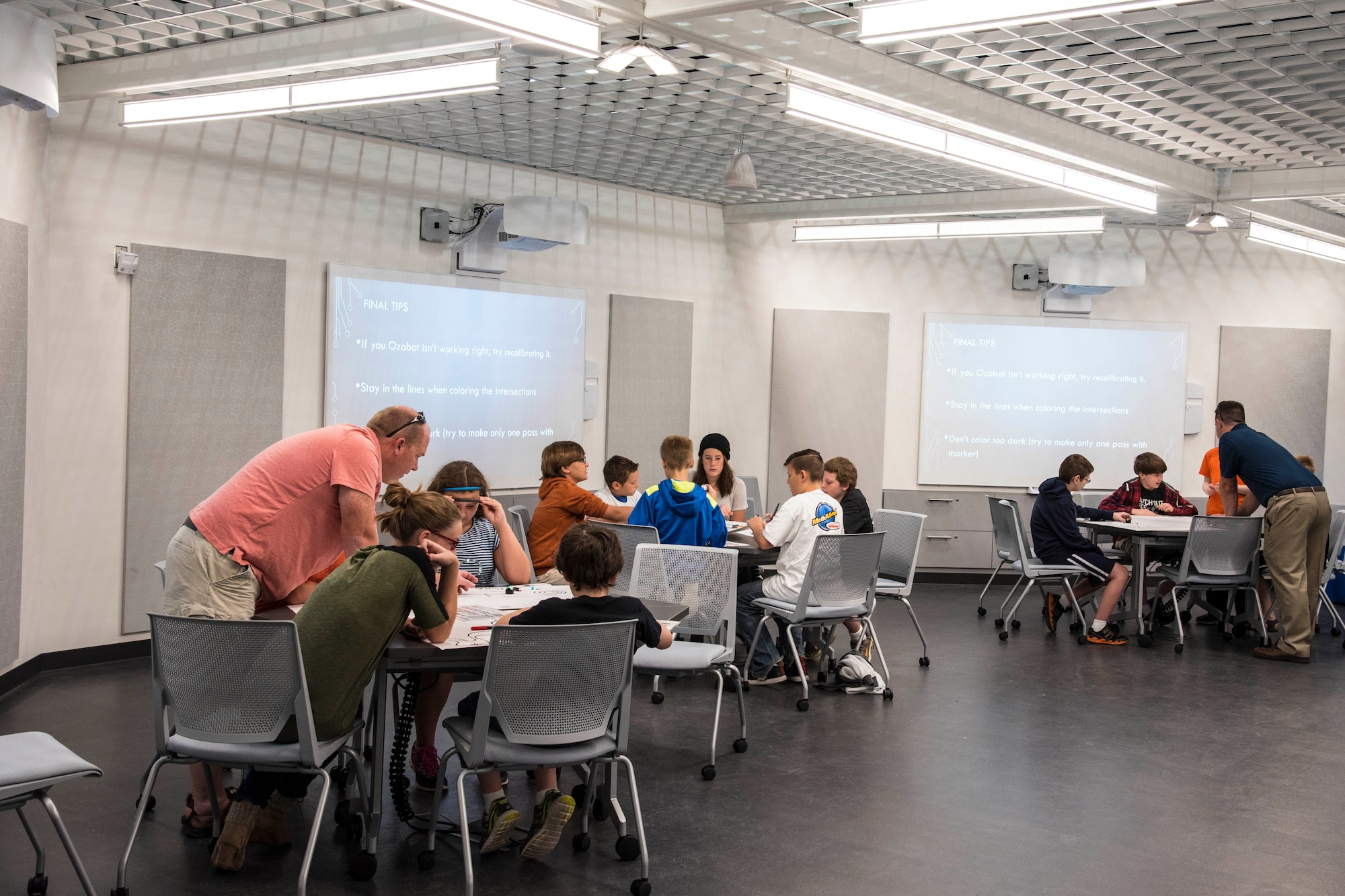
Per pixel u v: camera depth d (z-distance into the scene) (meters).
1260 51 5.10
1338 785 4.77
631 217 9.49
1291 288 10.98
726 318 10.33
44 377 6.12
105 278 6.39
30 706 5.56
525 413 8.77
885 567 7.20
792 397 10.41
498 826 3.68
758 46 4.93
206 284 6.82
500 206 8.16
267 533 3.82
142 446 6.59
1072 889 3.62
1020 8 3.92
